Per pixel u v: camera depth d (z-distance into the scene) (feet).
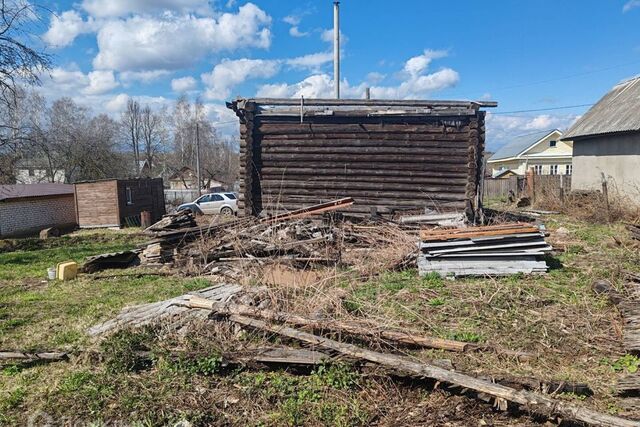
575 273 22.40
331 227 30.94
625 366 12.68
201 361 13.30
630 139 50.52
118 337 14.82
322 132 36.63
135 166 163.84
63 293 23.82
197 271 26.96
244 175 37.32
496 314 17.03
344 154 36.55
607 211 42.42
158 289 23.62
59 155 102.83
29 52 44.34
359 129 36.19
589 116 64.69
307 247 27.09
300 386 12.20
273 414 10.96
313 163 37.01
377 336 13.82
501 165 153.28
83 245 47.26
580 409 9.62
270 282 22.04
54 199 69.97
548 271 22.61
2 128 55.11
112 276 27.45
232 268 26.58
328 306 16.84
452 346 13.58
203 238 30.32
